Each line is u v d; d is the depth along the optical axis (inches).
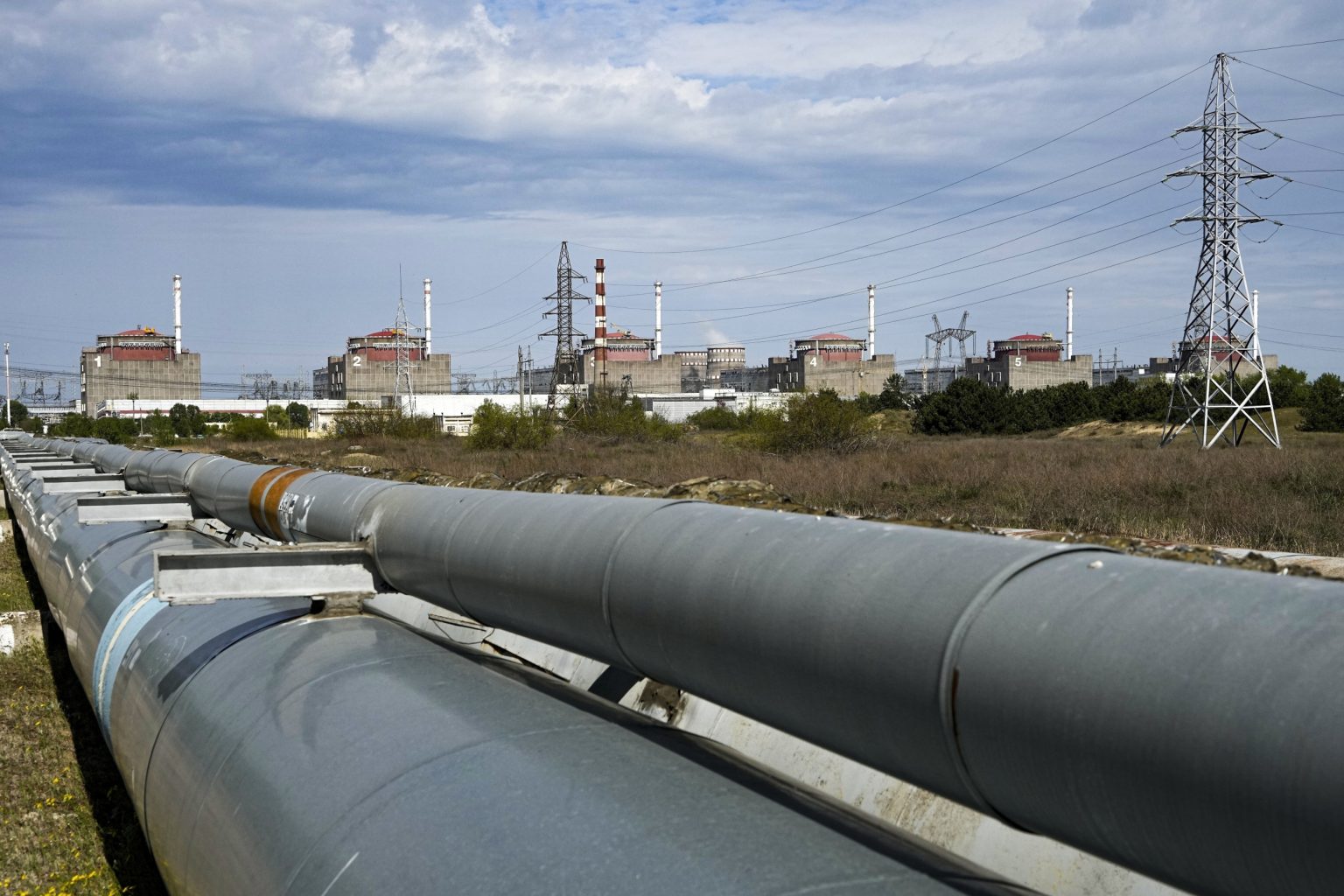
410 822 106.2
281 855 116.4
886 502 657.0
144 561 283.1
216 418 5556.1
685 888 86.5
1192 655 73.7
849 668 99.7
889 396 4060.0
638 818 97.7
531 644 202.1
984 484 732.0
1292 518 479.2
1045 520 523.8
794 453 1347.2
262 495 274.7
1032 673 82.5
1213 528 484.7
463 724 125.0
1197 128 1782.7
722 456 1325.0
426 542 180.1
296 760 129.7
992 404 2709.2
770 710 117.0
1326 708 65.1
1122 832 80.3
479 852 97.9
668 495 555.5
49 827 267.9
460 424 5007.4
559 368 4480.8
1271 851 68.8
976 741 88.5
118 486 495.2
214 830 136.6
